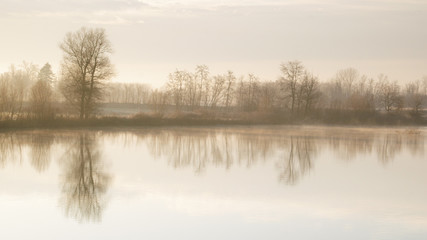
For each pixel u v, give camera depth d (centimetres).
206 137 6619
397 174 3888
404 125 11238
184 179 3491
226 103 11988
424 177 3756
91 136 6219
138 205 2722
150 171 3797
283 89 11219
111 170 3806
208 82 11944
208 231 2289
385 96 12812
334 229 2352
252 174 3756
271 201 2873
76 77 7194
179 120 8694
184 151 5059
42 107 7075
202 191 3102
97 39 7312
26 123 6794
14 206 2655
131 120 8062
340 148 5650
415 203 2886
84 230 2281
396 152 5391
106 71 7450
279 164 4303
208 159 4516
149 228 2322
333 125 10569
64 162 4125
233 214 2572
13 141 5406
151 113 8894
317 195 3056
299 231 2311
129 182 3350
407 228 2381
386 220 2512
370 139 6931
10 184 3200
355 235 2269
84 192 3009
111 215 2522
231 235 2238
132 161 4284
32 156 4391
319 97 11519
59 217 2469
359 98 11838
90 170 3781
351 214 2617
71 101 7438
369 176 3778
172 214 2552
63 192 3002
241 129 8312
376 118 11288
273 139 6550
